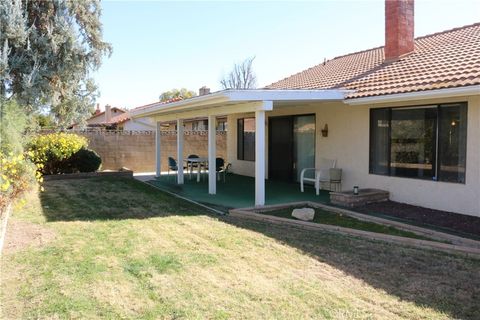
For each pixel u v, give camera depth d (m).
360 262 5.82
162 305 4.45
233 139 19.22
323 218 8.80
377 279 5.17
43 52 14.41
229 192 13.03
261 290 4.84
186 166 18.38
